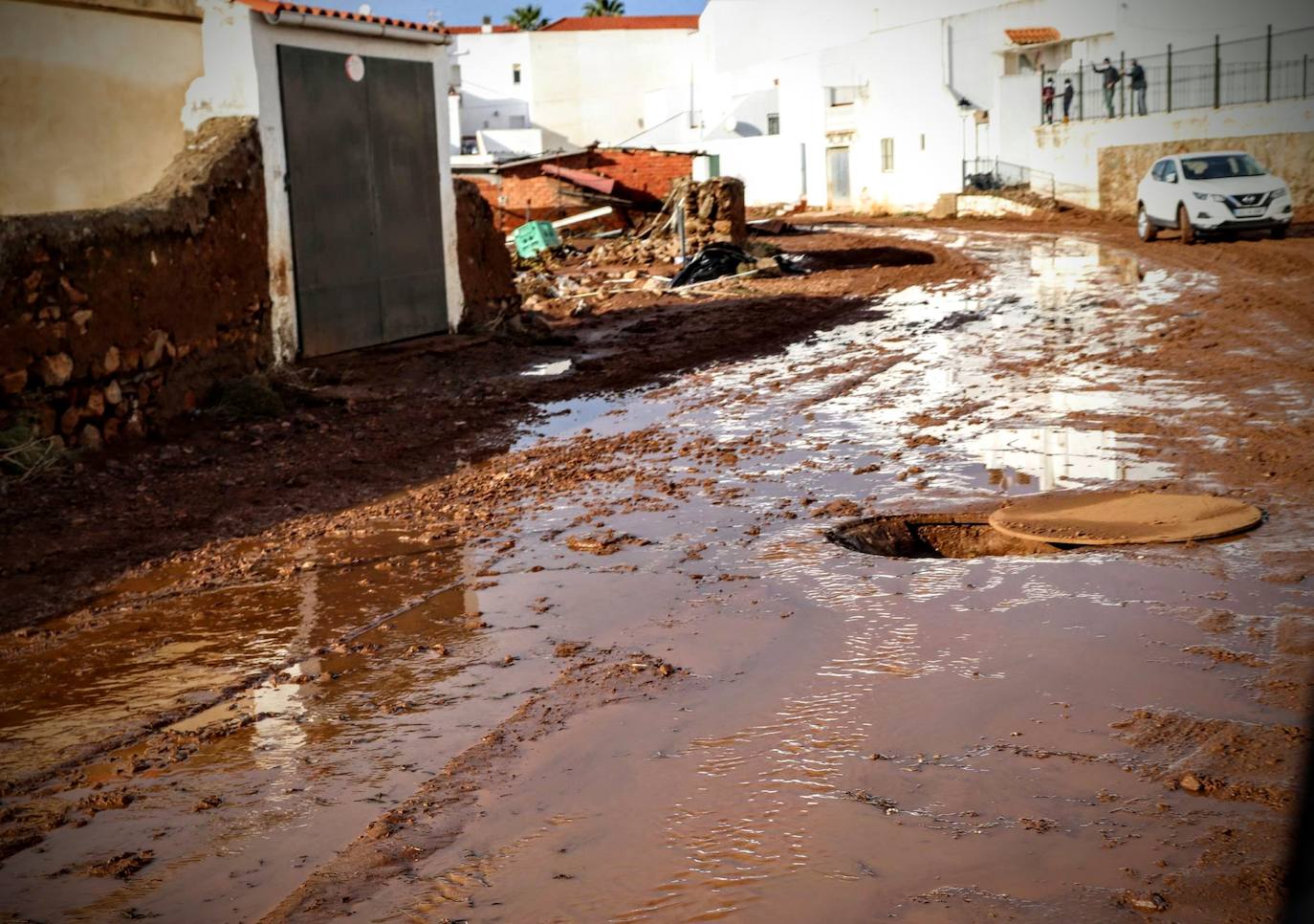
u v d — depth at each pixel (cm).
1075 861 351
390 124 1584
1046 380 1212
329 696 527
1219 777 400
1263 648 517
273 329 1383
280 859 386
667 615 610
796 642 559
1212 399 1060
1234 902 324
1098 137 4084
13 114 1299
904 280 2373
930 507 787
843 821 384
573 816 400
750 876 354
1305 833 359
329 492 941
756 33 6619
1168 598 587
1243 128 3569
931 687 493
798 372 1391
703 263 2595
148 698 538
